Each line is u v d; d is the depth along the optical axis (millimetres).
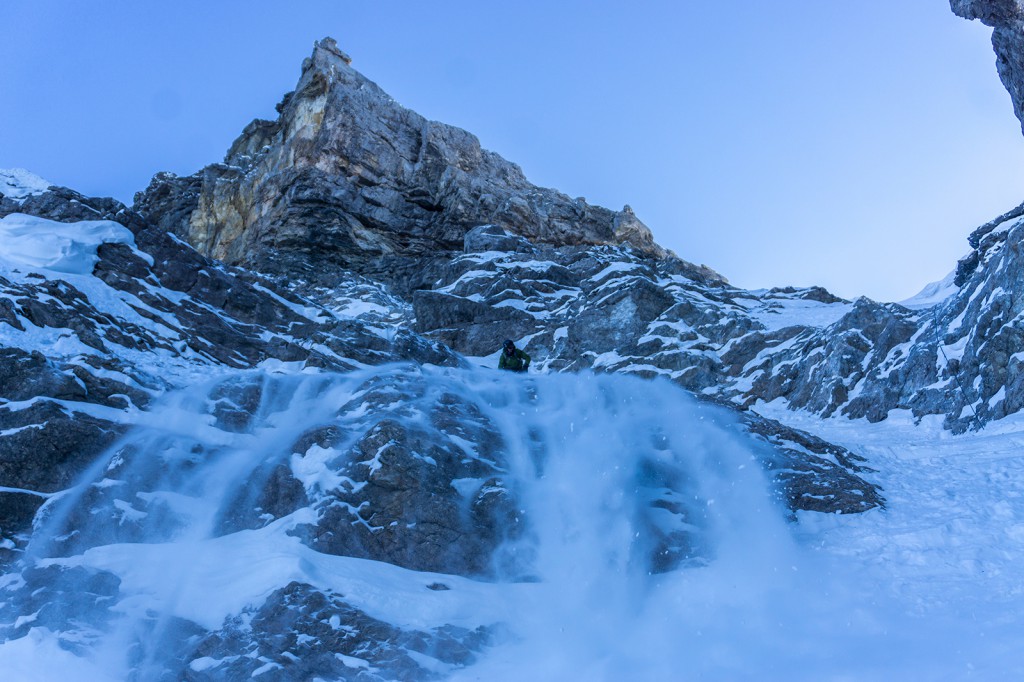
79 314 11680
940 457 12578
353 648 6262
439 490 8562
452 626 6734
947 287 26094
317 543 7684
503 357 14625
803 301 26469
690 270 32469
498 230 33312
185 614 6613
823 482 10859
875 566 7746
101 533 7848
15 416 8461
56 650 6109
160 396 9781
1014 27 16969
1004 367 14039
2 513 7734
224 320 14148
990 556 7535
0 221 13523
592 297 23609
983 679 4852
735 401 18797
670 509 9656
